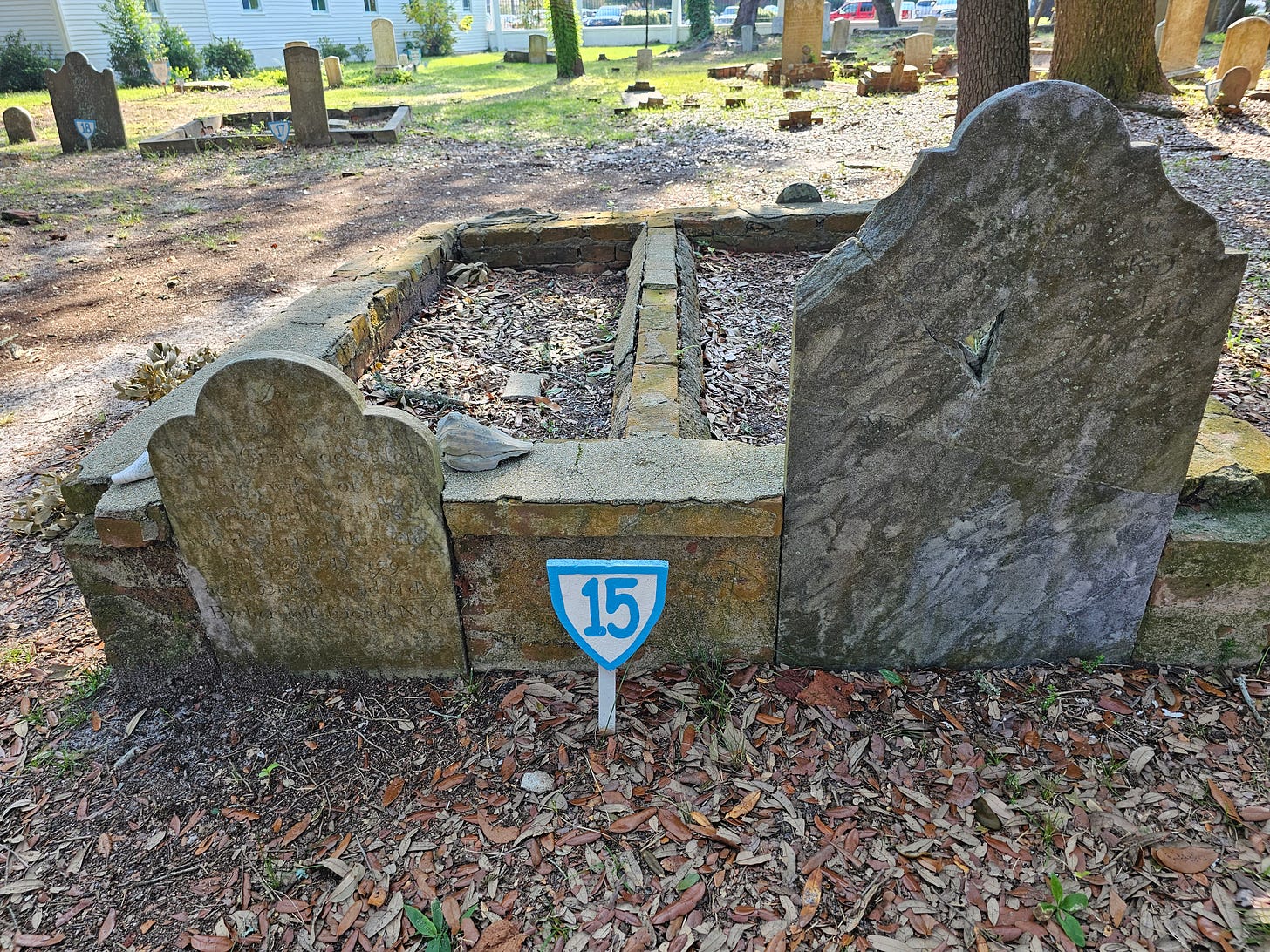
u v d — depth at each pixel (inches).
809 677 109.3
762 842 89.0
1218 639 106.3
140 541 103.1
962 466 95.7
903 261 85.5
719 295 227.0
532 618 108.5
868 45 986.1
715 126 539.2
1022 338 88.7
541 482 101.5
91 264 323.6
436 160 490.3
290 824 94.7
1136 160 79.6
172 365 196.2
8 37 872.3
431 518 99.8
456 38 1360.7
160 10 999.6
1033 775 94.4
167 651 114.3
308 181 452.8
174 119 667.4
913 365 90.4
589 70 970.7
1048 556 101.3
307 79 530.0
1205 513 103.4
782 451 108.8
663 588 91.8
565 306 233.3
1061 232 83.4
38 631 130.0
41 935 84.8
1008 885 83.7
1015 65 308.2
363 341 183.6
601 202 376.2
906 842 88.2
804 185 276.7
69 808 98.2
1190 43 554.6
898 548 101.0
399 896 86.0
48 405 208.7
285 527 102.3
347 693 112.1
